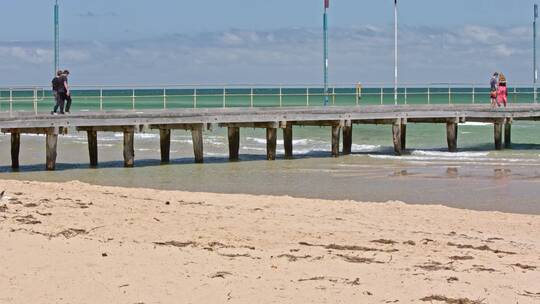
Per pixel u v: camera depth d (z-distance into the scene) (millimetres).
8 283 11344
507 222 19125
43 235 14641
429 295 11180
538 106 46000
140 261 12773
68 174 32031
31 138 53000
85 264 12461
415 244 15453
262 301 10734
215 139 52125
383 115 40781
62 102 34281
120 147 45750
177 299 10758
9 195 20234
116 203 19609
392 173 31828
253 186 28078
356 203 21844
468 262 13656
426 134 57188
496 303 10945
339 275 12234
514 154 40625
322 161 37156
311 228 16984
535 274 12727
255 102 96000
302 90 126188
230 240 15164
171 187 27953
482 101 105062
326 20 47281
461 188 27250
